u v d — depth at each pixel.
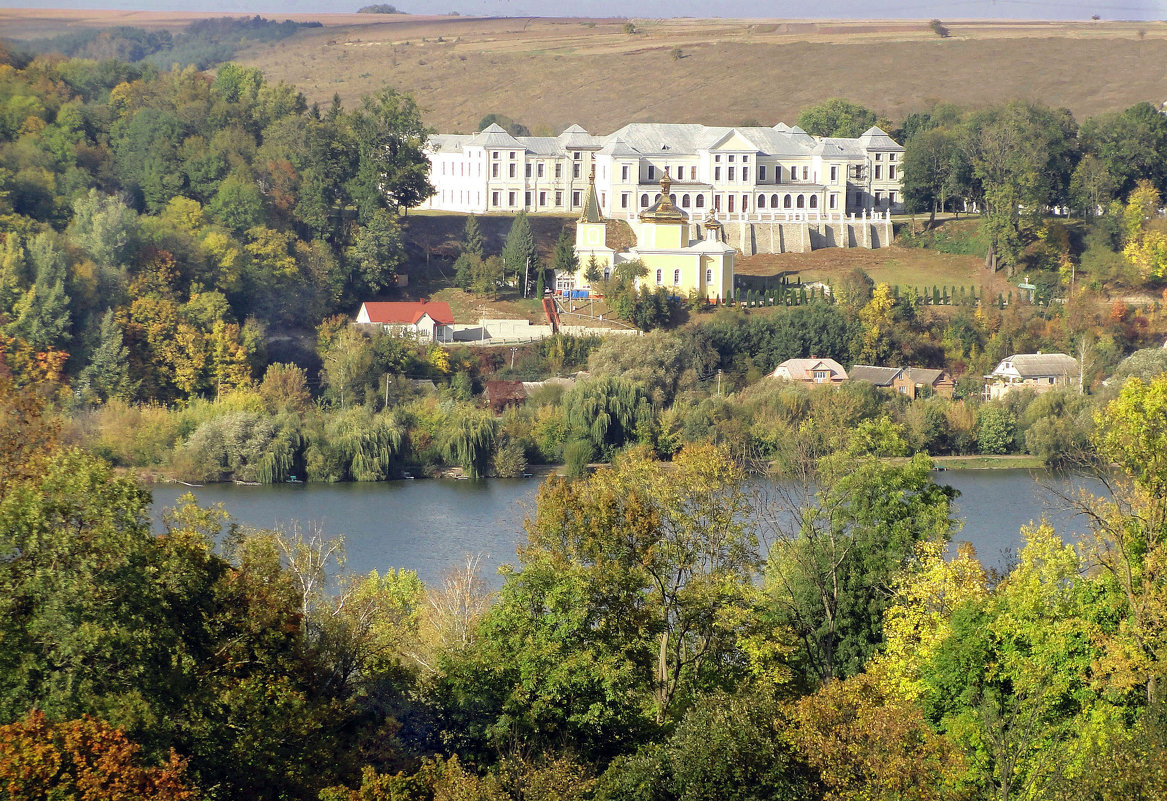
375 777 128.00
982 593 165.50
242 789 128.62
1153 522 152.38
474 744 146.75
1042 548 162.88
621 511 156.12
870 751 120.56
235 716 128.75
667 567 153.12
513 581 153.00
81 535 129.50
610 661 143.50
